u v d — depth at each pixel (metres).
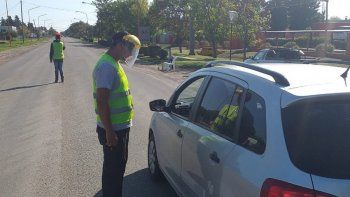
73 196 5.53
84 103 12.73
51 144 8.05
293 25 96.31
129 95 4.76
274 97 3.13
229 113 3.73
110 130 4.52
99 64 4.56
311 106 2.95
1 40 117.38
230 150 3.41
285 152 2.82
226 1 36.66
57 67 18.19
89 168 6.62
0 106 12.30
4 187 5.90
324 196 2.55
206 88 4.45
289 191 2.63
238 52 46.44
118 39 4.60
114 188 4.78
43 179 6.17
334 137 2.85
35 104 12.59
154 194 5.56
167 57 36.12
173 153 4.96
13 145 8.02
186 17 47.59
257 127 3.19
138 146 7.85
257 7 37.50
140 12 63.75
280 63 4.41
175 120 5.02
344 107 3.00
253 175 2.96
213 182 3.60
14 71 24.47
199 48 62.28
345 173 2.65
